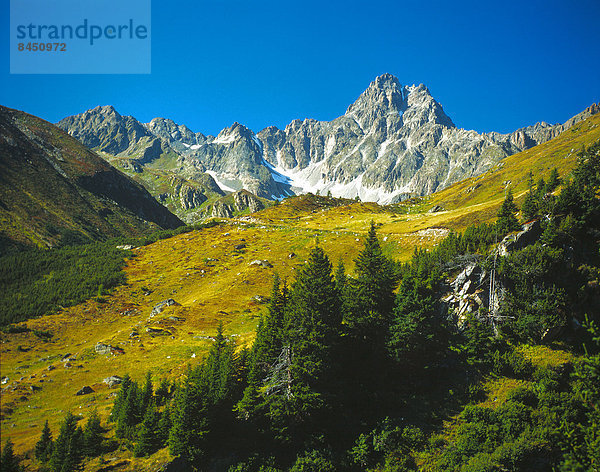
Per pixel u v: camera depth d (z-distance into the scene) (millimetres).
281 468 43125
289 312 53656
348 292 61469
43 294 111250
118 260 142750
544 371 47562
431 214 184500
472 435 42719
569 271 55469
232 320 92188
